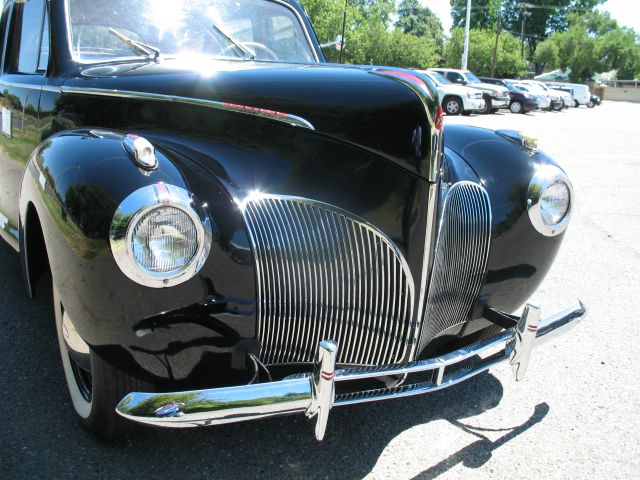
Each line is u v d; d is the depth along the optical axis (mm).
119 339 1809
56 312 2322
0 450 2182
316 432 1829
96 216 1724
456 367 2203
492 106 24750
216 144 2240
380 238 2045
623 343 3314
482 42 50625
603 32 73500
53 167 1936
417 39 35375
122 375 1945
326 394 1785
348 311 2072
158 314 1776
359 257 2061
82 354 2105
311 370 2119
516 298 2619
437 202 2051
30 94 3098
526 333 2162
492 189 2531
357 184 2061
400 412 2592
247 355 1949
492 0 62500
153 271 1719
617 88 61375
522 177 2580
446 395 2748
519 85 28781
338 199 2059
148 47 2938
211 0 3322
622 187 8188
